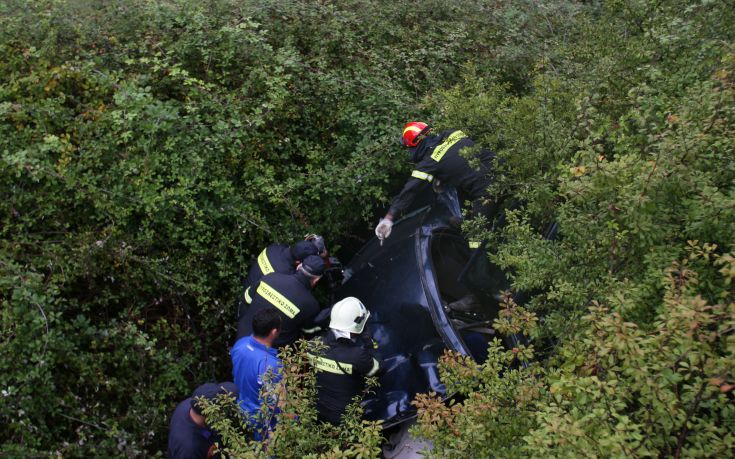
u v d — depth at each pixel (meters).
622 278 2.87
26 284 3.43
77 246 3.85
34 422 3.39
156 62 4.54
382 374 3.76
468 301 4.28
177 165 4.18
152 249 4.15
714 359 1.97
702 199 2.48
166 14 4.92
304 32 5.32
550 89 4.20
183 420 3.24
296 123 4.98
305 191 4.66
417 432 2.52
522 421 2.42
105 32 4.81
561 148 3.52
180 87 4.65
